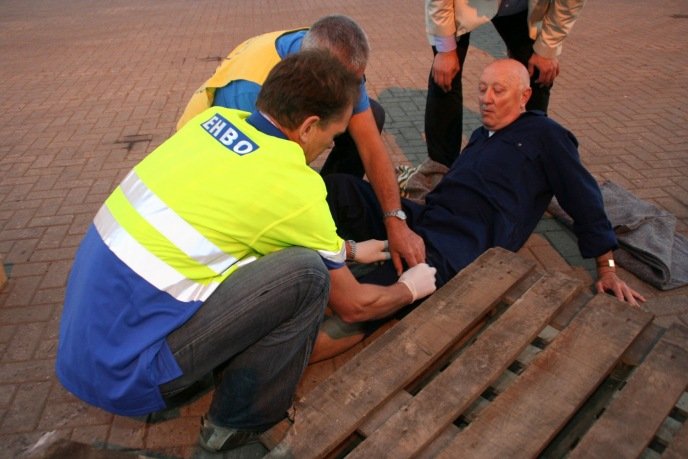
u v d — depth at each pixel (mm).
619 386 1855
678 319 2506
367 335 2340
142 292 1515
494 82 2578
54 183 3971
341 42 2201
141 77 6406
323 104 1588
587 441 1522
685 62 6191
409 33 7898
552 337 1998
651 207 3145
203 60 7000
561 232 3182
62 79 6449
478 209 2576
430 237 2525
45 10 11117
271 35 2578
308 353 1769
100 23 9609
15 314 2658
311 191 1580
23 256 3111
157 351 1546
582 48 6836
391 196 2508
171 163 1591
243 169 1531
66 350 1615
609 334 1861
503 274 2178
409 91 5609
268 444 1757
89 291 1557
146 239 1520
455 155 3719
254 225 1558
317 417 1651
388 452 1532
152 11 10492
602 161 4008
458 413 1644
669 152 4117
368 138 2533
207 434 1829
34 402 2174
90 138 4746
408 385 1843
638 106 5020
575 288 2078
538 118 2594
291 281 1605
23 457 1195
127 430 2047
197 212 1526
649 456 1638
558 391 1665
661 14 8430
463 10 3117
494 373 1748
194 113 2643
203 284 1576
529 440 1528
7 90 6109
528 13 3088
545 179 2582
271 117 1613
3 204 3686
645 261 2762
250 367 1689
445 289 2113
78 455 1253
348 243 2367
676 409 1723
